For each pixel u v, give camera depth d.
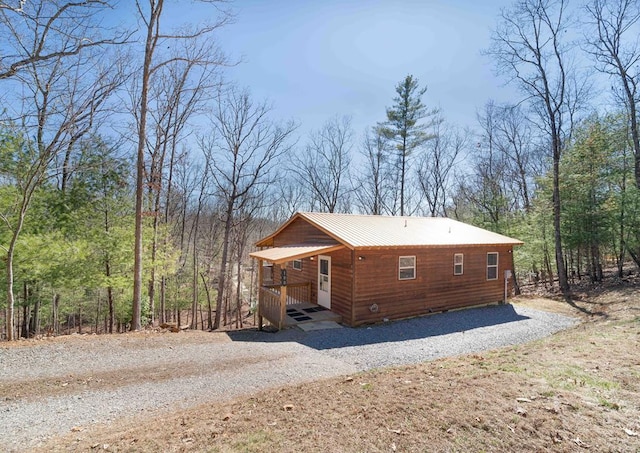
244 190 19.30
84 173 11.49
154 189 14.18
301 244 13.05
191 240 26.75
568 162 15.62
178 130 15.91
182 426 3.78
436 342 8.55
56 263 9.64
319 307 12.02
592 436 3.01
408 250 11.34
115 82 9.19
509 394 3.94
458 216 27.59
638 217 13.27
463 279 12.68
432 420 3.41
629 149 15.04
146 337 8.62
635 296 11.42
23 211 8.27
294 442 3.16
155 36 10.59
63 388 5.39
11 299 8.16
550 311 12.29
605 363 4.97
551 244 16.94
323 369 6.45
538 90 15.76
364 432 3.28
